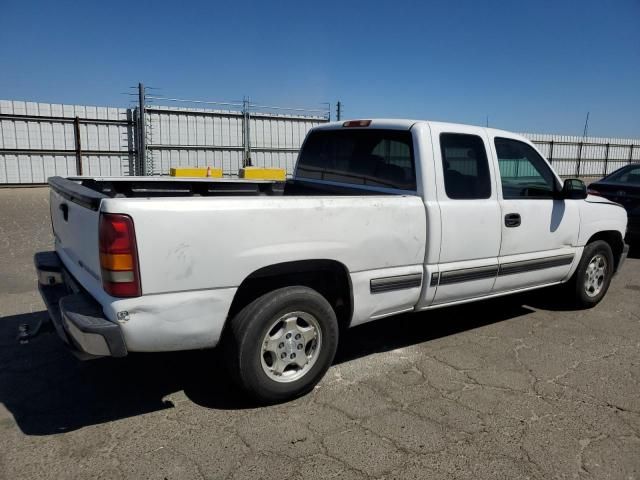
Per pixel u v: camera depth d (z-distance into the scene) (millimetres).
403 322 5188
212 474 2725
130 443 2998
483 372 4039
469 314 5480
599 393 3723
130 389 3670
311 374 3539
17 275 6723
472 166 4289
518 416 3377
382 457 2904
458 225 4105
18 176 19828
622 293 6457
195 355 4238
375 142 4438
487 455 2941
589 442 3096
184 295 2996
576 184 4855
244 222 3117
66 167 20609
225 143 23297
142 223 2832
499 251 4465
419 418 3326
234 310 3369
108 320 2883
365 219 3613
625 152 37281
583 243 5312
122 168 21547
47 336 4578
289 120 24641
